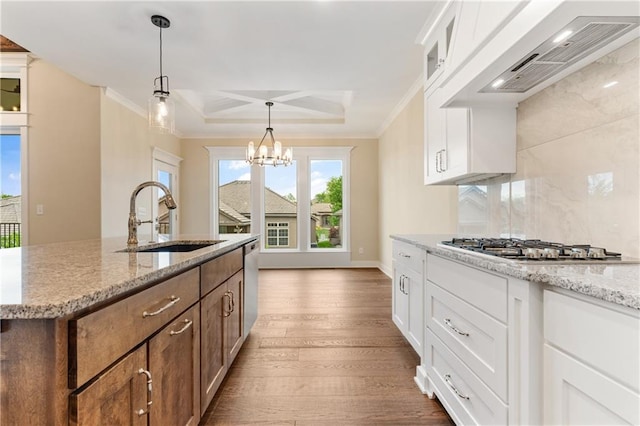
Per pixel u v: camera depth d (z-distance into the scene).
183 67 3.10
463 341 1.38
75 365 0.71
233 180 6.04
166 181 5.42
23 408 0.69
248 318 2.45
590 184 1.38
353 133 5.86
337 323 2.96
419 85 3.50
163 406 1.10
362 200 5.97
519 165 1.85
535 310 0.97
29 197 3.67
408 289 2.22
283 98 4.34
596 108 1.34
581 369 0.82
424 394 1.82
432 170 2.39
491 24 1.29
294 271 5.59
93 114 3.66
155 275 1.01
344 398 1.78
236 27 2.40
